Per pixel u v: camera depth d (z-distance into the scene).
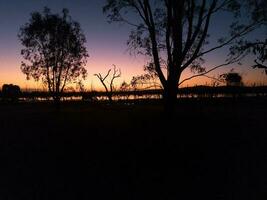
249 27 33.41
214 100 54.44
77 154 19.94
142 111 43.94
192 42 34.41
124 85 41.16
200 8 34.41
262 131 27.22
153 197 12.55
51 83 54.94
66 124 34.16
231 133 26.36
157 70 35.62
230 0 33.34
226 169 16.14
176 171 15.92
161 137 24.98
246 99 58.41
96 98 75.44
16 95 85.50
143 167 16.75
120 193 12.95
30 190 13.44
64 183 14.29
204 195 12.61
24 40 54.50
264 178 14.46
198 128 29.09
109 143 23.08
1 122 38.75
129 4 35.47
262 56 12.87
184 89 55.81
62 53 55.16
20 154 20.27
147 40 36.31
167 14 34.91
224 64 33.78
